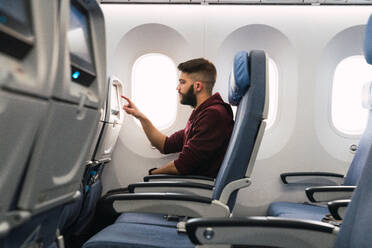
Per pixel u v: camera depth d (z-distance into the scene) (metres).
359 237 0.91
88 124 0.97
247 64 1.59
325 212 2.39
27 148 0.70
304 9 3.18
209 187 2.01
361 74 3.19
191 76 2.68
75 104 0.85
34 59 0.68
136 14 3.18
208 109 2.36
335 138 3.21
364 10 3.15
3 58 0.63
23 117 0.66
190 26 3.17
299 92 3.19
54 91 0.75
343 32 3.15
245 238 1.05
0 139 0.62
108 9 3.19
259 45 3.22
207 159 2.30
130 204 1.69
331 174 3.00
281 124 3.24
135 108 3.00
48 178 0.83
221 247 1.26
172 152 2.99
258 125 1.55
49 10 0.70
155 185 2.04
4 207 0.69
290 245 1.06
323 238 1.05
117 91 2.96
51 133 0.77
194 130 2.38
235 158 1.56
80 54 0.90
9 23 0.63
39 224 0.92
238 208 3.25
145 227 1.82
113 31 3.18
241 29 3.16
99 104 1.00
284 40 3.18
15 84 0.60
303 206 2.63
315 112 3.19
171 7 3.17
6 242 0.82
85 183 2.32
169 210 1.67
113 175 3.21
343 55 3.18
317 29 3.18
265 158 3.21
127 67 3.23
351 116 3.22
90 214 2.73
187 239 1.63
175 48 3.19
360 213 0.93
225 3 3.12
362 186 0.95
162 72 3.24
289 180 3.10
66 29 0.76
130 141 3.21
